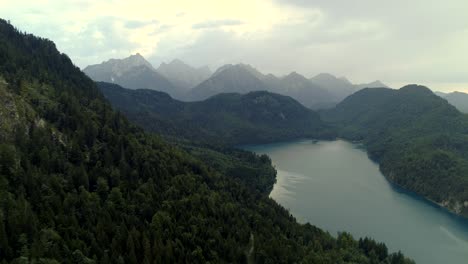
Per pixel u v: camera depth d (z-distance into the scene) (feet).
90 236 468.34
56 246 420.36
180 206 623.77
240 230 622.54
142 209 578.66
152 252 486.79
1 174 499.10
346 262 632.79
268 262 565.94
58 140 634.02
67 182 558.15
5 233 406.41
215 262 524.11
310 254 611.47
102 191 583.99
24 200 464.65
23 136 583.58
